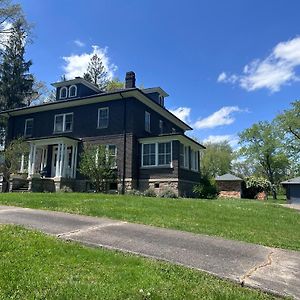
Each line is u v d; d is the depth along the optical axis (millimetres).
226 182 36781
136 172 21500
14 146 22766
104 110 22938
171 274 4555
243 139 51188
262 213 12641
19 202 11391
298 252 6414
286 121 41219
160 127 26078
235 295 3945
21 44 40750
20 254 4941
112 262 4910
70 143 22828
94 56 47969
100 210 10047
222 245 6480
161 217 9531
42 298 3568
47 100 44719
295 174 49219
